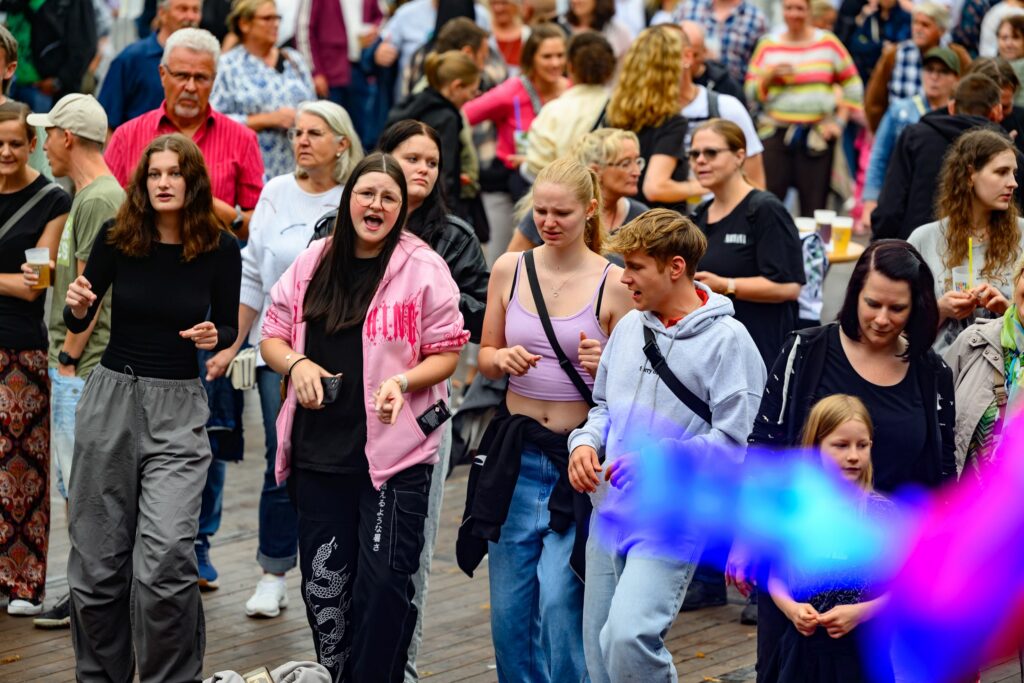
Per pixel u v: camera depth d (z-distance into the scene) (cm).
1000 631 1356
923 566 1302
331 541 1456
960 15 3616
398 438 1433
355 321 1436
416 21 3838
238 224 2106
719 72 2678
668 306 1359
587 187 1422
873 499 1287
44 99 3164
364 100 3956
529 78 2847
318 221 1588
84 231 1750
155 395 1538
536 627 1491
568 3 3806
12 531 1792
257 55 2553
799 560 1287
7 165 1767
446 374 1455
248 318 1842
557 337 1436
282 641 1800
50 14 3120
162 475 1523
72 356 1761
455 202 2661
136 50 2491
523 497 1455
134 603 1523
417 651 1582
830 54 3378
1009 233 1666
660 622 1324
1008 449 1441
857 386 1310
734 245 1861
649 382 1356
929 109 2642
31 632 1811
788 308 1884
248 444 2744
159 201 1514
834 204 3588
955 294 1609
